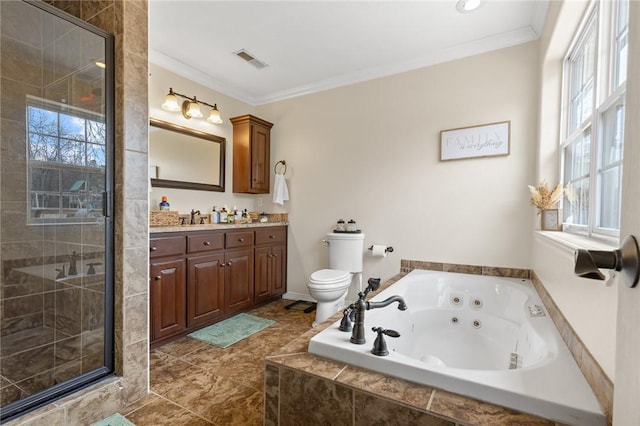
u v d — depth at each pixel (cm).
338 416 115
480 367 199
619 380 51
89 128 166
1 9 151
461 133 278
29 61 161
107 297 165
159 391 182
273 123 385
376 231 319
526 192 254
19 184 163
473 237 274
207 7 223
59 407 142
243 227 314
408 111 303
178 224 279
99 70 165
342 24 244
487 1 216
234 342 250
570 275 140
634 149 48
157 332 234
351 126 334
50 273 166
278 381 128
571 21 187
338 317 173
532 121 251
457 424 95
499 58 263
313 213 360
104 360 166
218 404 170
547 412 96
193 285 262
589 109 180
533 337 157
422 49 280
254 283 329
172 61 297
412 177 301
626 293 49
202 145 331
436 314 244
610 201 137
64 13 157
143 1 174
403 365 117
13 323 161
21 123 162
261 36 260
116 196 166
